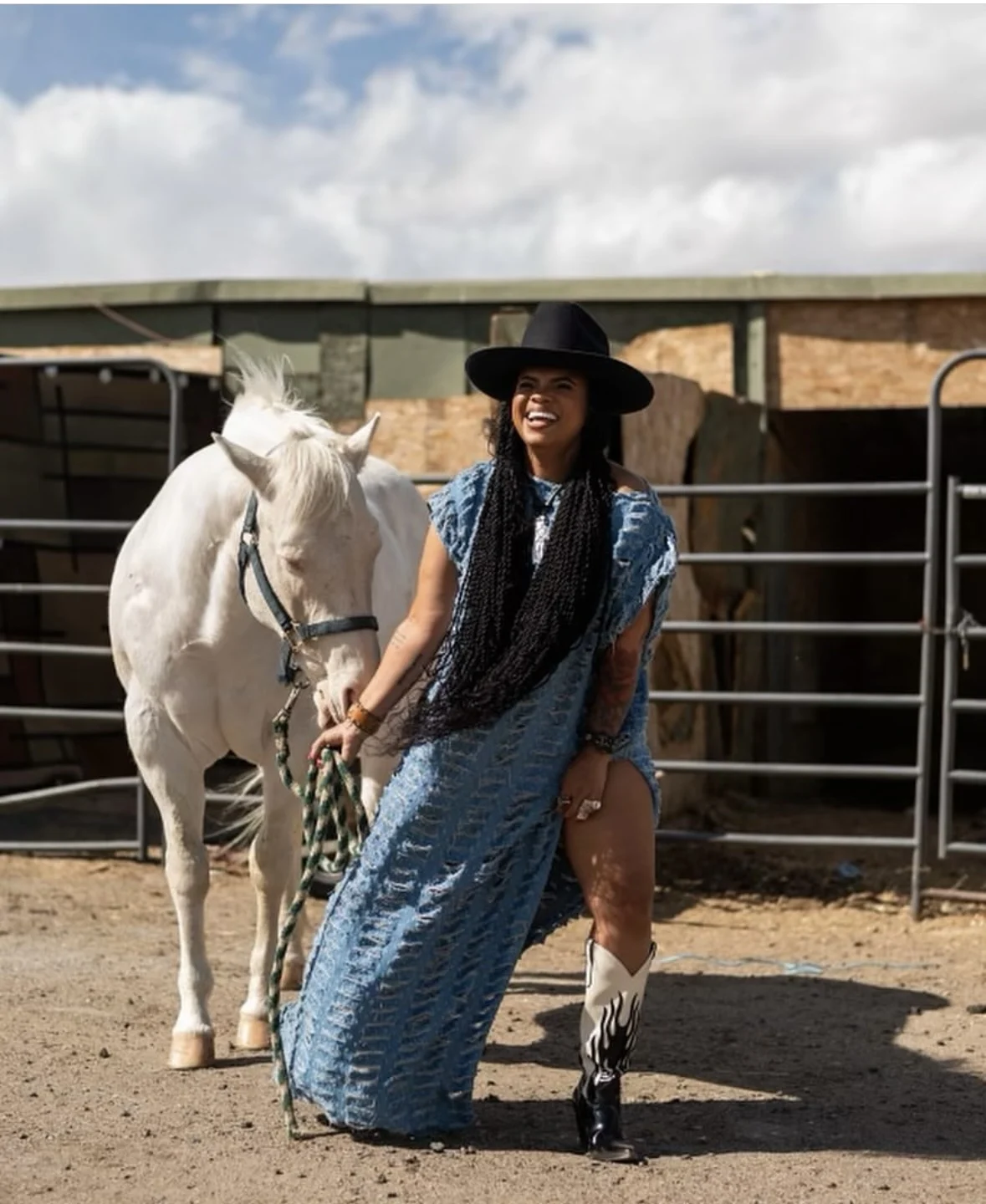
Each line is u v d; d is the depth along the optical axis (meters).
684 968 6.19
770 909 7.45
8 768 10.36
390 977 3.58
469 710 3.43
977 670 15.57
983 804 11.48
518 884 3.62
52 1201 3.32
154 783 4.60
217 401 10.48
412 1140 3.75
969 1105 4.23
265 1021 4.70
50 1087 4.22
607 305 10.28
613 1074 3.66
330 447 4.09
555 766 3.54
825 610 13.25
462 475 3.66
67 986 5.51
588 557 3.42
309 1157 3.61
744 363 10.16
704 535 9.37
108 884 7.73
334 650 3.98
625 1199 3.35
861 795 11.84
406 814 3.56
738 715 10.42
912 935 6.95
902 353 9.93
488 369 3.54
